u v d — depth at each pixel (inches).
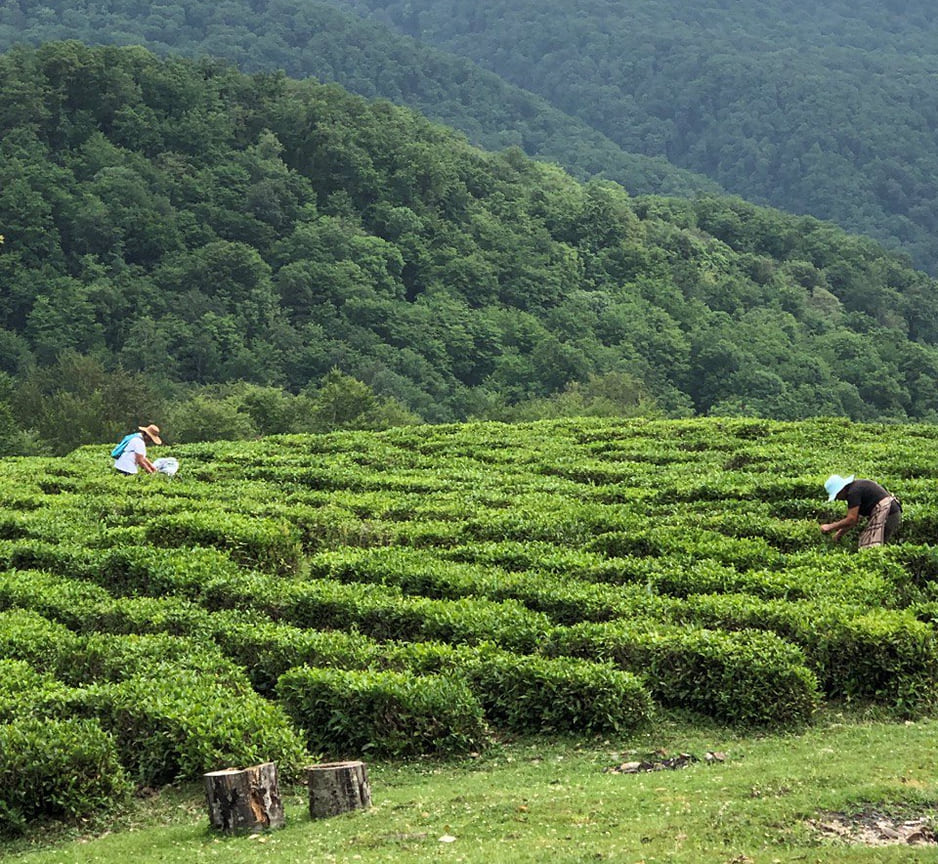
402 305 7263.8
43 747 649.0
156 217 7293.3
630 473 1610.5
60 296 6432.1
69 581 1104.8
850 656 798.5
